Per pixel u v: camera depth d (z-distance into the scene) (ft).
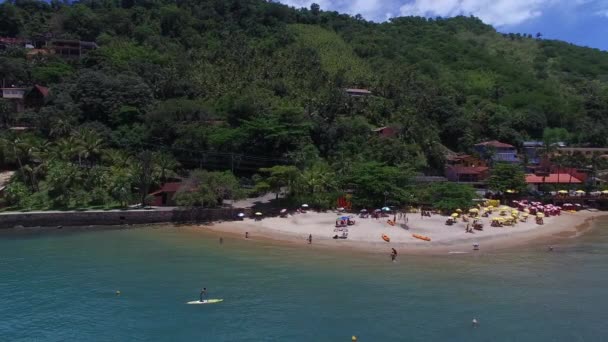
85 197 311.27
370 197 314.96
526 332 145.48
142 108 417.28
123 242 251.60
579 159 466.29
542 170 451.12
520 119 571.69
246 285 184.85
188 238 262.47
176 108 399.65
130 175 317.22
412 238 266.36
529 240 275.18
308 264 215.72
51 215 288.51
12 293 172.65
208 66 511.40
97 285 182.09
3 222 282.56
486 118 549.13
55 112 390.01
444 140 505.25
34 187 314.76
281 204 325.01
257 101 424.87
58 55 529.04
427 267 214.28
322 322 151.12
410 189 336.29
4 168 344.69
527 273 206.59
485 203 354.54
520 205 365.40
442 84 619.26
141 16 622.13
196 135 371.76
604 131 577.43
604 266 218.59
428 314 158.40
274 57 546.26
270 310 160.45
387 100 501.56
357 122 428.97
